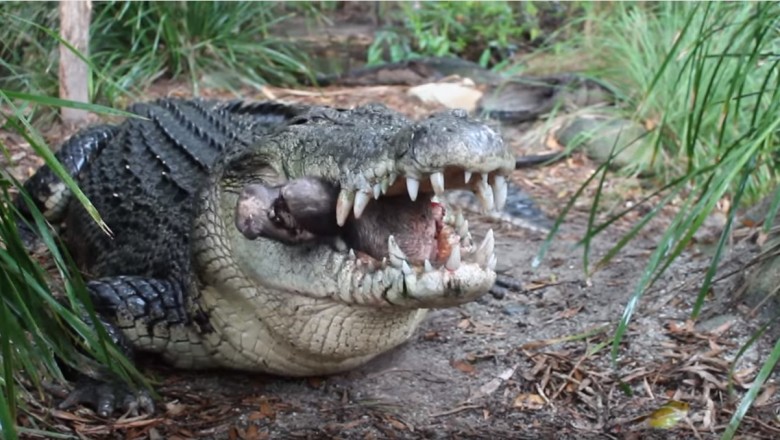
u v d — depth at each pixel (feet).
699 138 21.06
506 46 31.30
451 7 31.68
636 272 15.92
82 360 11.55
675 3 24.68
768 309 13.52
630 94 24.48
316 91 27.32
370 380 12.98
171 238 13.61
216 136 16.56
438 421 11.94
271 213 10.89
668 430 11.48
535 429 11.73
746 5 19.89
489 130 9.28
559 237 18.28
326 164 10.47
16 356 10.36
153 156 16.39
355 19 32.89
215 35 27.20
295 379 12.98
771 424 11.49
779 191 11.70
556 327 14.40
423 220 10.70
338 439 11.43
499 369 13.25
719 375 12.51
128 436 11.34
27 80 23.40
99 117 23.00
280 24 30.32
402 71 28.09
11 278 9.62
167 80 26.61
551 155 22.74
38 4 24.12
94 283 12.81
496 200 9.59
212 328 12.54
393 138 9.68
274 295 11.57
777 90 12.87
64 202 17.52
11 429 8.43
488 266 9.80
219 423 11.77
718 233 15.98
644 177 21.68
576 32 29.43
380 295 10.12
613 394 12.44
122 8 26.05
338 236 10.75
